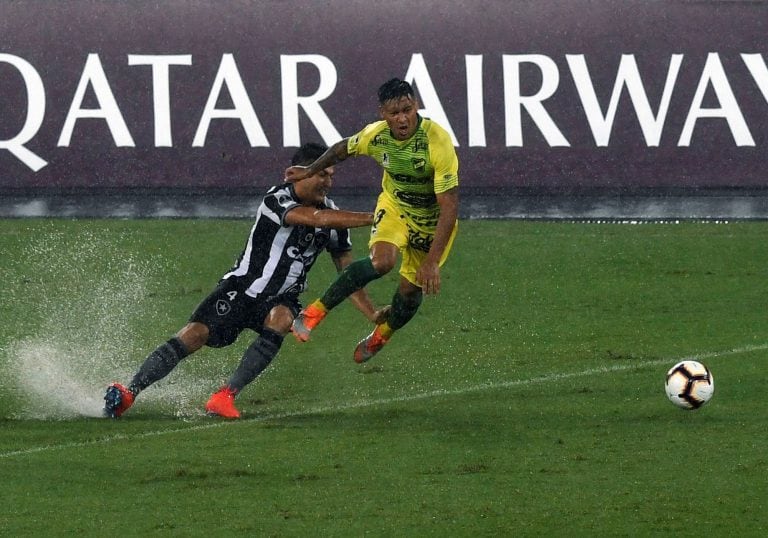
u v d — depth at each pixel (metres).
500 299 34.03
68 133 43.34
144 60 43.62
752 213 43.31
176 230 41.41
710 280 36.03
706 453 20.66
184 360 28.11
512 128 43.75
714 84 44.03
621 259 38.44
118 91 43.53
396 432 22.12
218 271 37.06
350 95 43.75
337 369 27.45
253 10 43.97
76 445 21.14
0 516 17.61
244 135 43.47
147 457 20.44
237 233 41.16
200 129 43.50
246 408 24.22
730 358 27.81
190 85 43.62
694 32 44.19
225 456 20.52
